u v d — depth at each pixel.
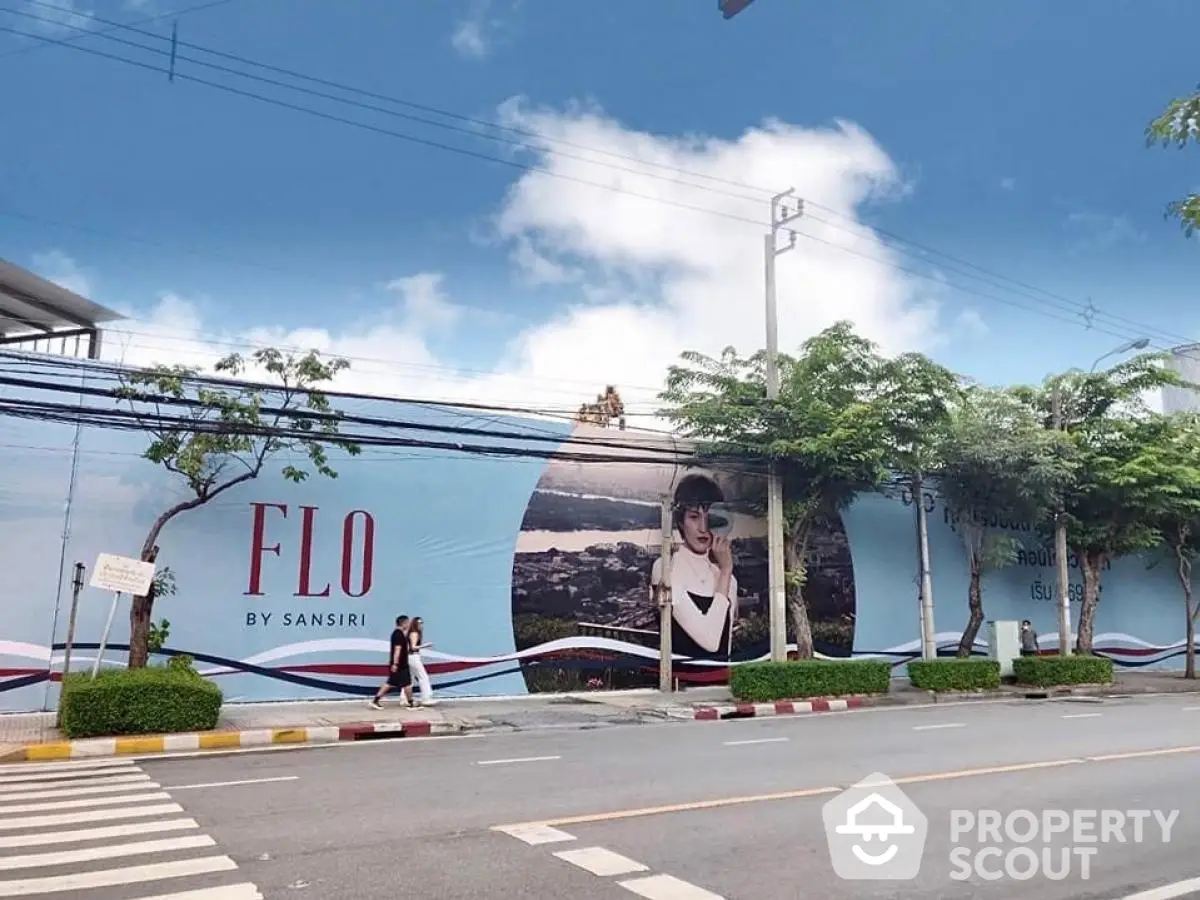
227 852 6.73
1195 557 32.25
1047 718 16.52
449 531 19.20
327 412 16.70
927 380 20.81
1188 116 5.25
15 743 12.41
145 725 13.26
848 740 13.19
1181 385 24.47
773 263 20.77
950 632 26.06
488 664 19.30
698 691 20.72
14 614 15.46
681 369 20.97
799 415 20.25
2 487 15.62
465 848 6.88
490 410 19.58
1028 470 22.58
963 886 6.13
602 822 7.74
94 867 6.32
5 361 15.46
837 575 24.19
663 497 20.81
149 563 14.59
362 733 14.24
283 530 17.66
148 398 14.98
